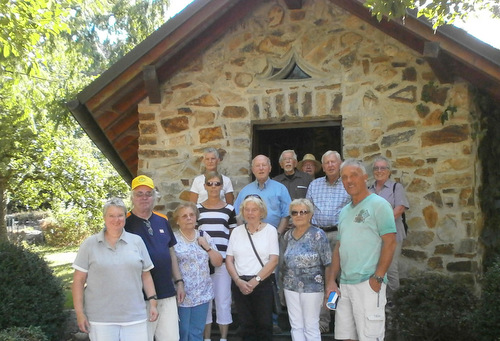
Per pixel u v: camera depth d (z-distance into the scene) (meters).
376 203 4.11
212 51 6.62
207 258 4.73
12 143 12.12
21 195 14.05
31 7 5.86
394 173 6.07
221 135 6.55
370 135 6.16
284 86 6.41
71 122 10.14
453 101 5.91
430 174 5.95
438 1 4.69
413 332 4.98
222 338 5.07
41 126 12.21
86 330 3.92
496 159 6.31
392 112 6.11
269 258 4.72
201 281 4.65
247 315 4.81
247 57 6.55
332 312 5.77
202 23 5.93
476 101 6.06
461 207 5.84
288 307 4.62
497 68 5.11
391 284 5.55
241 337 5.03
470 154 5.85
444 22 5.08
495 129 6.32
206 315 4.72
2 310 5.05
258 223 4.79
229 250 4.84
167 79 6.71
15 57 6.16
